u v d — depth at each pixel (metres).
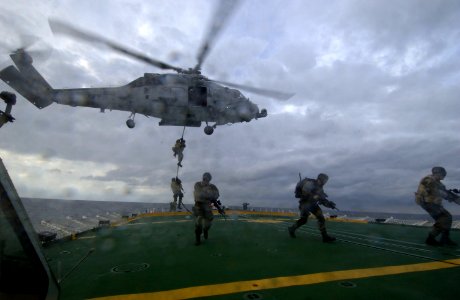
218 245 6.00
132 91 12.04
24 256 2.05
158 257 4.91
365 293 3.22
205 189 6.29
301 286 3.44
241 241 6.47
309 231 8.27
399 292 3.25
